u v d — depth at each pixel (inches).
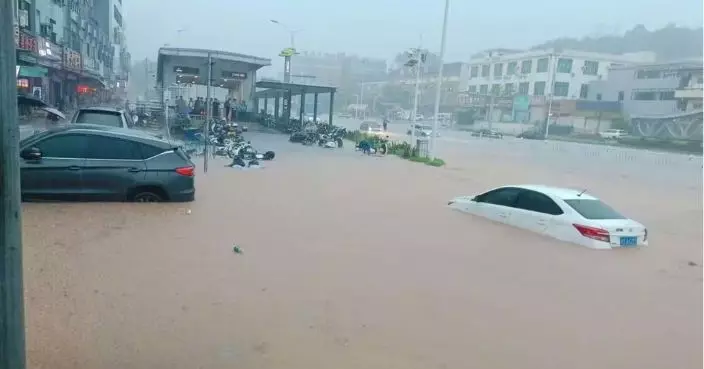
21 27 1107.9
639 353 219.0
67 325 206.4
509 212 455.8
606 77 3435.0
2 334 107.5
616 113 3036.4
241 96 1758.1
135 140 422.3
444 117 4111.7
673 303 285.7
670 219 608.7
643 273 340.2
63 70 1553.9
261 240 358.3
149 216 393.7
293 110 4618.6
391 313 244.1
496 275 315.9
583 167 1317.7
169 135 1082.7
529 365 201.6
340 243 367.2
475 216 487.5
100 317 215.9
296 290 265.4
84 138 408.5
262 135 1520.7
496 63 4047.7
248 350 197.3
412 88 4773.6
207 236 355.3
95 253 299.1
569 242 402.6
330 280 285.0
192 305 235.9
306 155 1060.5
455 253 359.9
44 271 263.9
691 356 218.4
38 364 174.9
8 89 102.1
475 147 1915.6
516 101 3511.3
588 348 220.7
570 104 3233.3
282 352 197.6
